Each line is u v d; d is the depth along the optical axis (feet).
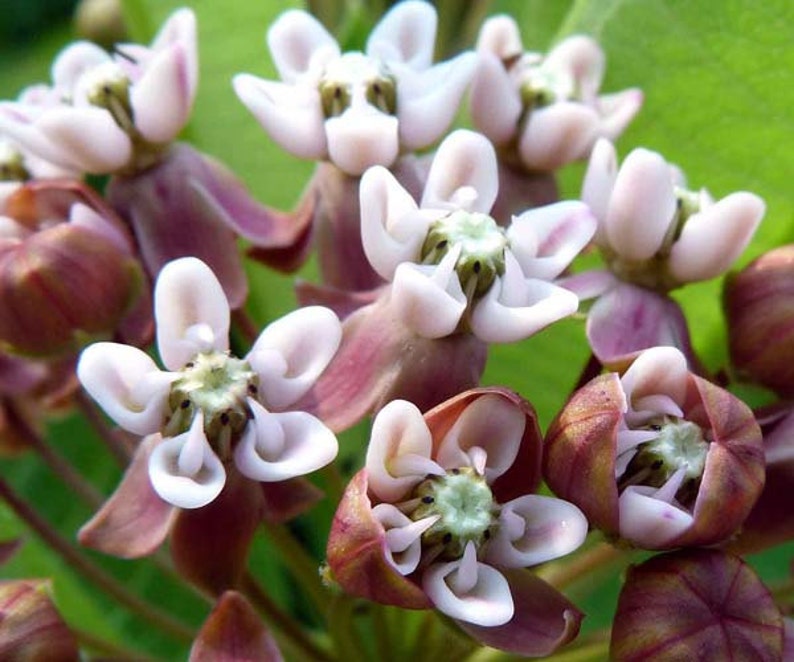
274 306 0.42
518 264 0.35
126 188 0.38
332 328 0.35
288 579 0.43
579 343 0.40
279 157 0.42
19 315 0.36
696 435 0.34
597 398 0.34
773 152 0.40
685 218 0.37
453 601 0.33
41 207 0.37
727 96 0.40
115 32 0.46
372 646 0.40
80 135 0.37
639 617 0.34
